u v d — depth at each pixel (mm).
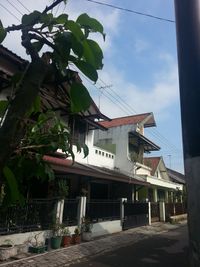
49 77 1275
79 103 1334
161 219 21922
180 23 1391
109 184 18391
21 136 1155
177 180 37250
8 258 7680
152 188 24766
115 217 15195
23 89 1165
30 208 9312
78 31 1314
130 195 18906
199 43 1326
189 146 1242
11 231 8586
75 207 11758
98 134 22875
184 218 25188
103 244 11305
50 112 1668
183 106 1308
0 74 7902
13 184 1209
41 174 1549
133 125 21734
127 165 20984
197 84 1280
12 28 1319
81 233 11609
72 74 1326
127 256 9562
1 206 1313
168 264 8648
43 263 7707
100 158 18188
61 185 10828
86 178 15102
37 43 1339
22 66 1405
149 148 25859
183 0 1398
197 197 1177
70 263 8156
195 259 1157
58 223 10094
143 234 14797
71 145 1674
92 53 1338
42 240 9461
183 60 1343
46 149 1572
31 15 1327
